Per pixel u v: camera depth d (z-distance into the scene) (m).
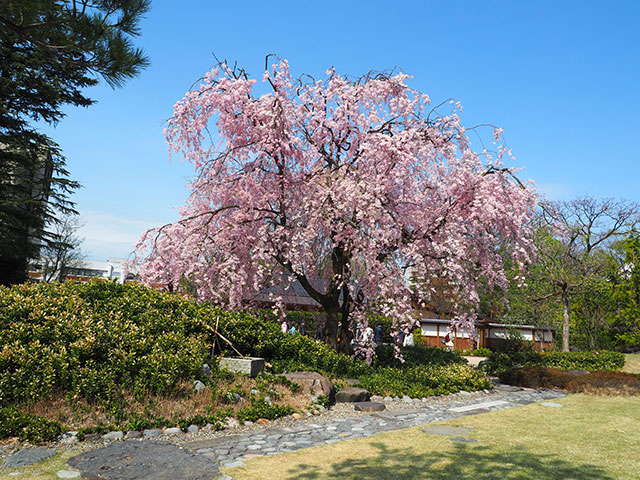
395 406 10.16
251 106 12.29
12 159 25.11
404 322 12.26
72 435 6.25
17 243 24.67
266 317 15.20
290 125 12.52
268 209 12.74
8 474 4.95
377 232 11.41
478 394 12.48
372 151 11.61
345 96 12.52
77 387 7.08
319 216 11.83
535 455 6.10
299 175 13.21
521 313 29.36
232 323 11.17
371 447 6.44
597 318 28.78
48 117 25.16
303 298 20.02
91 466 5.29
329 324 13.85
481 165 12.86
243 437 6.94
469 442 6.80
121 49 8.03
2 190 25.16
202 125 12.41
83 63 8.49
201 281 12.37
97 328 8.17
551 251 23.31
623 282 27.91
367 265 11.86
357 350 13.52
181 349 8.87
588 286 24.95
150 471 5.18
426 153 12.34
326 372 11.77
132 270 13.07
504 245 13.44
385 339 21.66
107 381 7.42
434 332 30.78
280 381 9.94
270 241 12.42
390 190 12.46
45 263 34.94
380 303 12.22
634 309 27.16
